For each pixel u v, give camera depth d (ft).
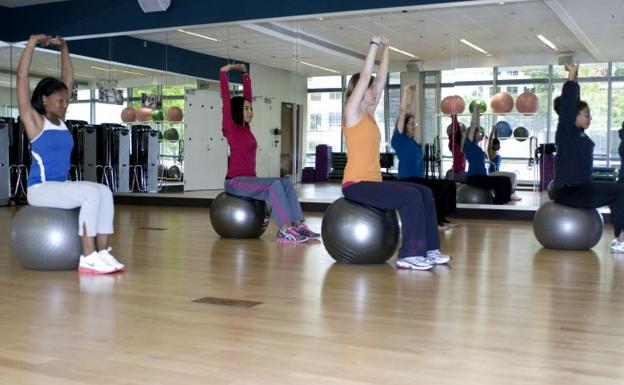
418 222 14.66
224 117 19.74
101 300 11.30
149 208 30.89
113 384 7.11
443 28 27.45
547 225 17.94
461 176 27.04
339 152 29.71
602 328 9.67
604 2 24.80
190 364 7.80
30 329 9.37
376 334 9.20
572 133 17.63
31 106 13.76
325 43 29.48
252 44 30.78
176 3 30.73
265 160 31.07
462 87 27.22
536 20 26.08
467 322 9.94
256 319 10.04
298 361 7.93
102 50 33.30
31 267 14.11
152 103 32.76
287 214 19.26
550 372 7.59
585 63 25.43
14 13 34.04
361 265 15.19
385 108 28.48
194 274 13.91
